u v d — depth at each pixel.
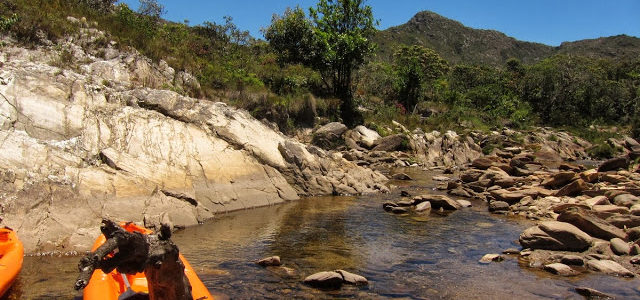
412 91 34.00
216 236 9.11
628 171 16.05
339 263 7.62
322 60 25.56
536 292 6.38
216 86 20.09
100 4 20.44
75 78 11.77
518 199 12.66
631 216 9.12
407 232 9.76
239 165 12.48
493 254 7.96
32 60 13.28
